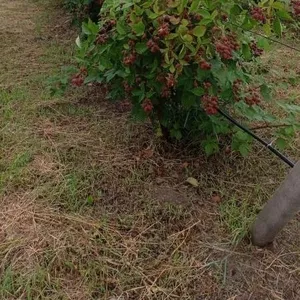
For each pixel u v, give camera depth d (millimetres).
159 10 2119
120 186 2523
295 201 1954
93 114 3131
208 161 2721
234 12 2217
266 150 2836
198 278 2049
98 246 2160
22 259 2076
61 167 2627
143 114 2539
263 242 2180
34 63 3832
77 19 4445
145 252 2154
